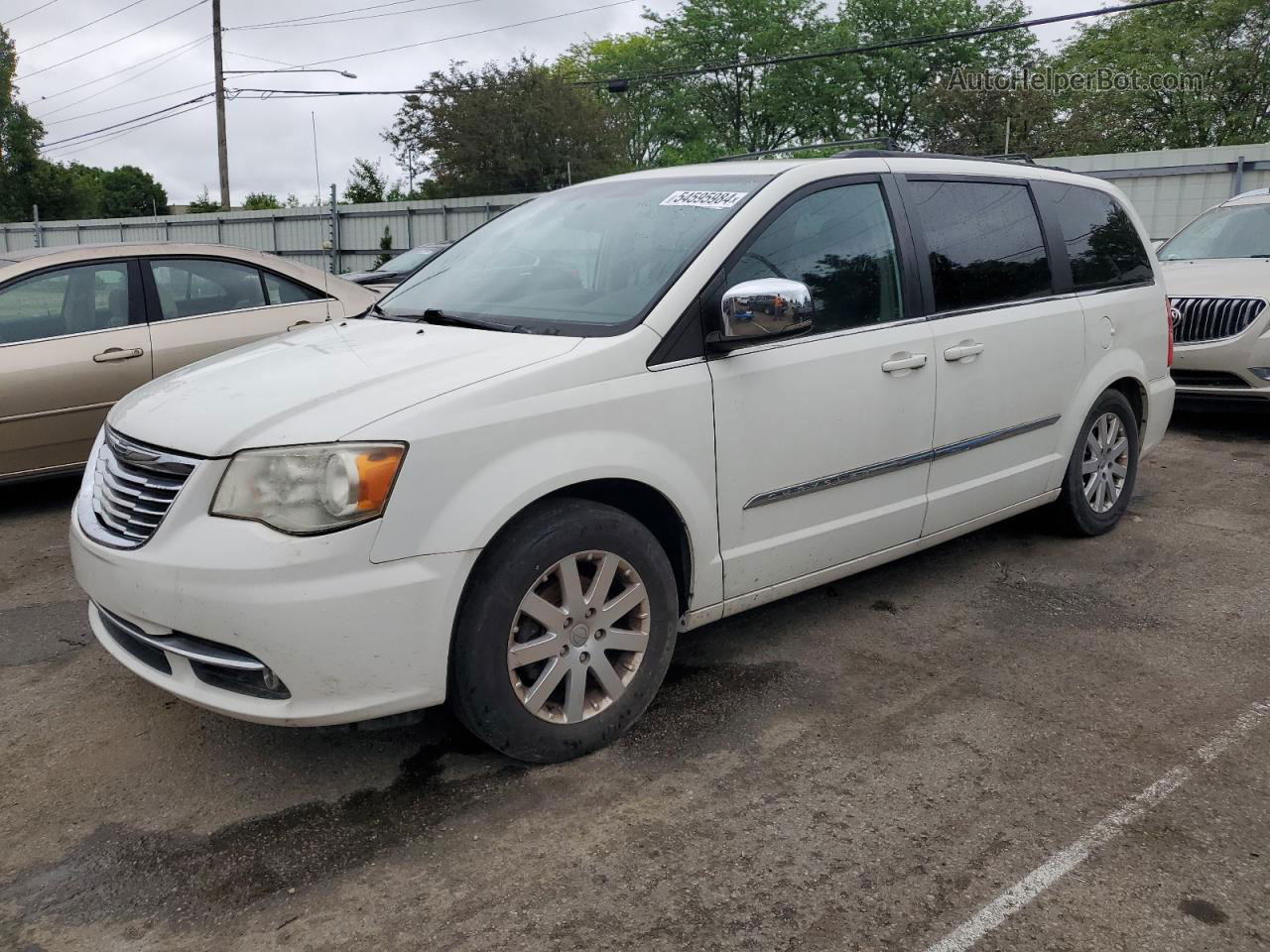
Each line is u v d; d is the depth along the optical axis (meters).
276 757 3.21
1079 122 37.88
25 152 53.94
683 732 3.32
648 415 3.15
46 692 3.69
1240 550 5.09
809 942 2.35
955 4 46.88
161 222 34.75
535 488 2.87
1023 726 3.34
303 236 31.17
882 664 3.83
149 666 2.96
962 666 3.80
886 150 4.21
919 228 4.06
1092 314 4.84
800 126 49.12
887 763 3.12
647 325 3.21
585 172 42.47
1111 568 4.84
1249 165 17.62
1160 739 3.25
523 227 4.17
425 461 2.71
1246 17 36.84
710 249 3.39
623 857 2.67
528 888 2.55
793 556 3.65
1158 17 40.00
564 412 2.96
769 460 3.49
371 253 29.92
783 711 3.46
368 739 3.30
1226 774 3.04
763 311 3.16
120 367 6.04
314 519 2.64
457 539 2.76
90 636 4.22
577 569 3.05
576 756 3.14
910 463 3.99
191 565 2.66
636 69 52.88
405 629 2.72
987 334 4.24
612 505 3.31
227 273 6.56
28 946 2.38
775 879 2.57
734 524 3.44
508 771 3.09
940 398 4.05
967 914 2.43
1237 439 7.75
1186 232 9.04
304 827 2.83
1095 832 2.75
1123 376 5.05
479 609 2.85
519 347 3.13
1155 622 4.20
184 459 2.76
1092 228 5.01
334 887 2.58
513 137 41.75
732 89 51.41
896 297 3.94
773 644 4.02
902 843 2.71
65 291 6.01
